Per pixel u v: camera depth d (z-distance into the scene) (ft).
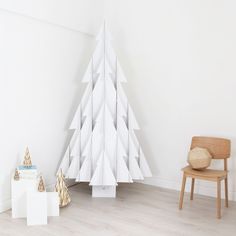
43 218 7.89
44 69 9.57
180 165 10.68
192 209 9.03
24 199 8.24
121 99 9.87
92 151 9.59
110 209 8.93
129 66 11.31
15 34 8.57
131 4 11.04
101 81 9.70
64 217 8.33
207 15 9.79
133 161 9.80
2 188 8.58
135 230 7.65
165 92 10.73
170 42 10.48
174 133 10.71
